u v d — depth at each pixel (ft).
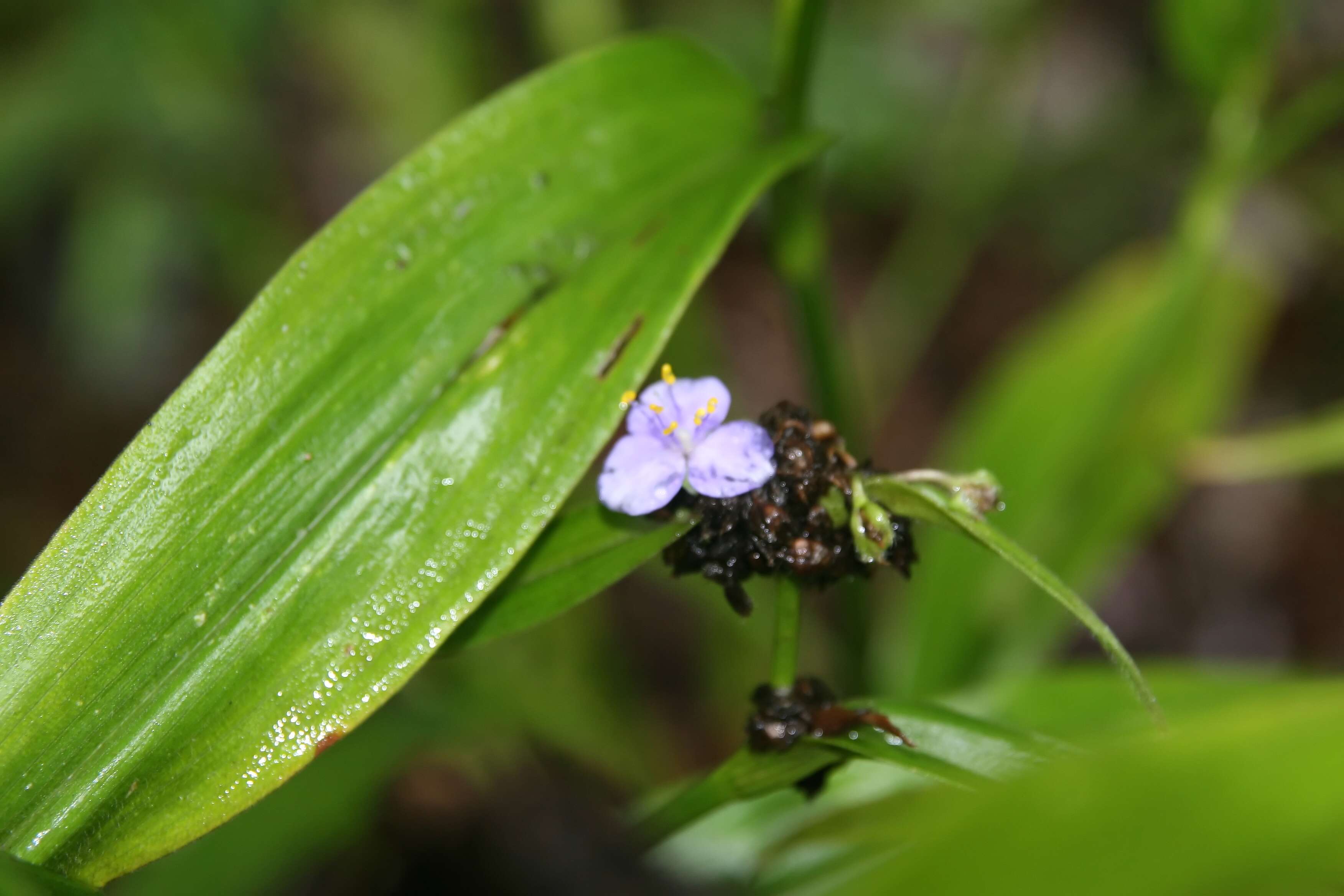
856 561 0.79
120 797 0.77
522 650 1.06
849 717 0.79
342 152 1.59
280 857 0.90
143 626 0.77
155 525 0.78
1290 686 0.91
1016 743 0.79
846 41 1.58
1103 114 1.71
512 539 0.78
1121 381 1.12
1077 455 1.10
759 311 1.70
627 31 1.54
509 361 0.80
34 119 1.28
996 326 1.72
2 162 1.28
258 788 0.77
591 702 1.07
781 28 0.89
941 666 1.06
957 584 1.08
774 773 0.81
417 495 0.79
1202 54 1.03
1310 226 1.68
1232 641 1.43
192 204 1.37
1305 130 1.05
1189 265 1.07
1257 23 1.02
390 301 0.80
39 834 0.76
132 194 1.34
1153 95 1.68
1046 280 1.75
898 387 1.59
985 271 1.77
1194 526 1.52
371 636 0.78
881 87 1.57
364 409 0.79
